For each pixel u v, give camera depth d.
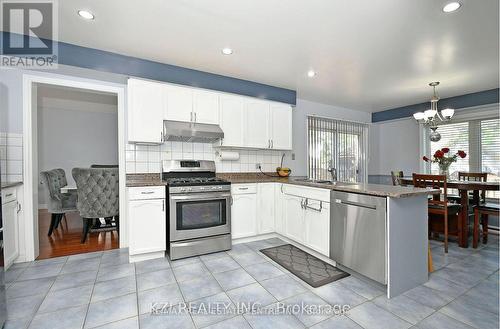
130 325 1.51
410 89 3.84
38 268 2.31
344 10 1.91
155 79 2.92
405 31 2.20
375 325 1.51
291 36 2.32
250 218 3.11
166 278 2.12
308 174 4.40
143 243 2.48
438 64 2.90
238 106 3.34
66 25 2.18
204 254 2.69
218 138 3.14
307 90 3.95
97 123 5.99
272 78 3.46
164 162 3.03
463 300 1.79
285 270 2.29
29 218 2.46
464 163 4.14
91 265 2.39
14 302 1.75
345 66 3.01
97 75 2.65
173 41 2.44
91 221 3.48
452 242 3.14
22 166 2.43
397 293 1.86
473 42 2.37
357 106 4.92
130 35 2.33
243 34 2.29
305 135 4.43
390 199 1.82
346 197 2.17
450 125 4.35
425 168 4.70
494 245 3.03
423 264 2.04
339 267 2.35
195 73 3.16
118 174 3.18
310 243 2.63
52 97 5.20
